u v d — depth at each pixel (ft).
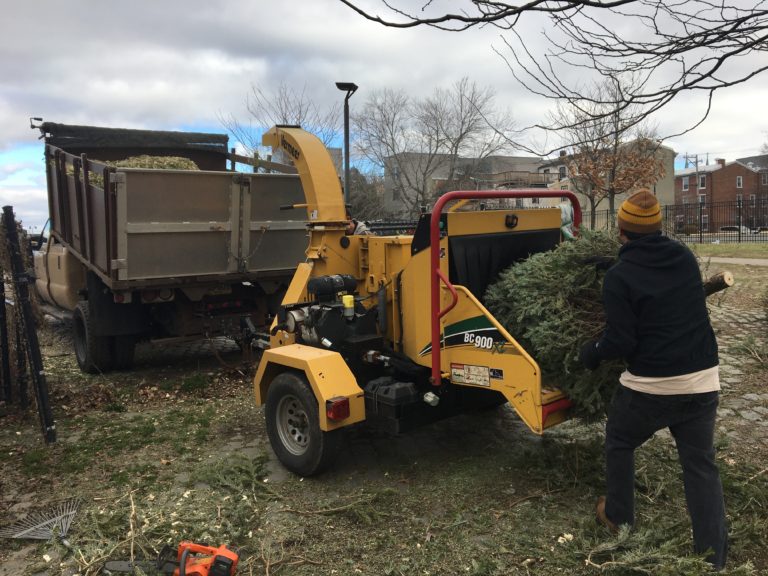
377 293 15.84
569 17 10.92
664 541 10.57
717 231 119.85
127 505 13.30
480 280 14.15
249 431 18.03
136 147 29.84
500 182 121.19
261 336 20.03
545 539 11.35
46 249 31.07
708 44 10.58
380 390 13.92
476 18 10.36
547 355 12.01
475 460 15.08
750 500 12.10
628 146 45.06
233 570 9.83
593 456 14.20
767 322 29.91
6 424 18.67
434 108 98.84
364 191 95.30
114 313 24.06
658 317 9.59
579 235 14.12
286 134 18.45
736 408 18.29
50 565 11.10
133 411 20.08
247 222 24.54
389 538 11.62
